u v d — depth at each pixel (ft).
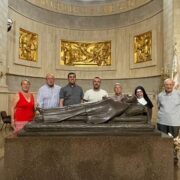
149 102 21.71
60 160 11.60
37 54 49.83
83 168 11.62
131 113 13.14
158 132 12.09
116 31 54.24
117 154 11.66
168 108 18.19
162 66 45.65
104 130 12.13
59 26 53.72
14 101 18.16
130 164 11.61
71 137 11.74
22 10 46.83
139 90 21.61
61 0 54.03
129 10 52.54
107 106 13.11
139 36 50.90
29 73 48.08
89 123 12.53
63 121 12.82
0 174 15.78
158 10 46.60
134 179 11.57
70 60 54.34
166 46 42.06
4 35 40.55
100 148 11.67
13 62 44.73
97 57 55.01
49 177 11.55
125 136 11.86
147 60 48.88
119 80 53.31
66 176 11.58
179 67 36.91
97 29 55.52
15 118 18.10
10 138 11.54
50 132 12.03
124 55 53.11
